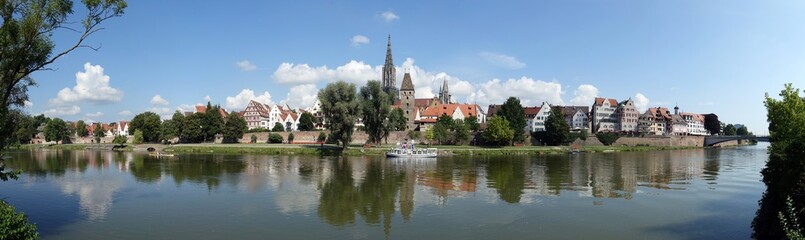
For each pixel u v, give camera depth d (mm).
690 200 44125
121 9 27672
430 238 30438
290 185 54000
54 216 36531
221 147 124625
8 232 22516
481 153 116000
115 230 32188
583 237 30953
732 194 47594
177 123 163125
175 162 87062
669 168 77812
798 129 27859
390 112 113250
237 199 44094
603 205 41562
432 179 60625
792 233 17797
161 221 34750
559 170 73688
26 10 26453
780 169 27438
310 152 111562
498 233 31797
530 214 37688
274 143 161625
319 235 31031
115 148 144125
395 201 43594
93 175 63812
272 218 35906
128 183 55156
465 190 50750
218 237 30453
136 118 190500
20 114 37719
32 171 69938
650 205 41500
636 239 30484
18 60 27047
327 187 52625
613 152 137375
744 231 32250
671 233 31938
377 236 30906
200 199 43969
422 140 160125
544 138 161000
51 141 194875
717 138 187125
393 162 88312
